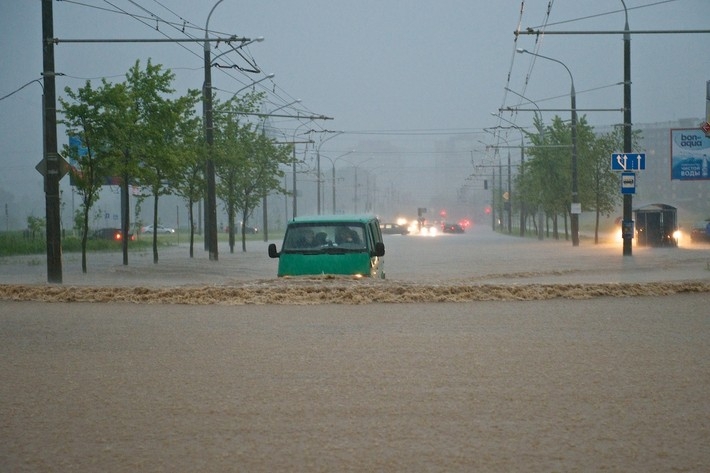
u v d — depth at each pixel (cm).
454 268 7038
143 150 7244
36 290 3841
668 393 1684
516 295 3703
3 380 1862
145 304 3556
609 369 1952
